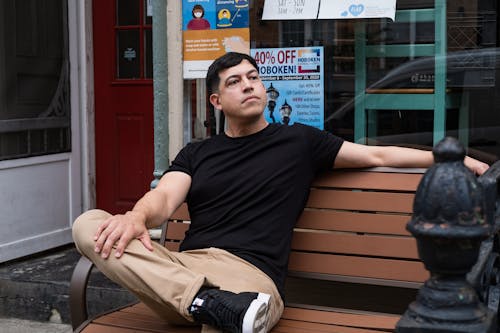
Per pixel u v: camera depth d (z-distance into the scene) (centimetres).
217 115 421
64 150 545
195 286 267
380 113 403
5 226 496
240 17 413
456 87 391
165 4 423
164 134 430
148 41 550
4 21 493
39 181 523
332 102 407
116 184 566
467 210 168
